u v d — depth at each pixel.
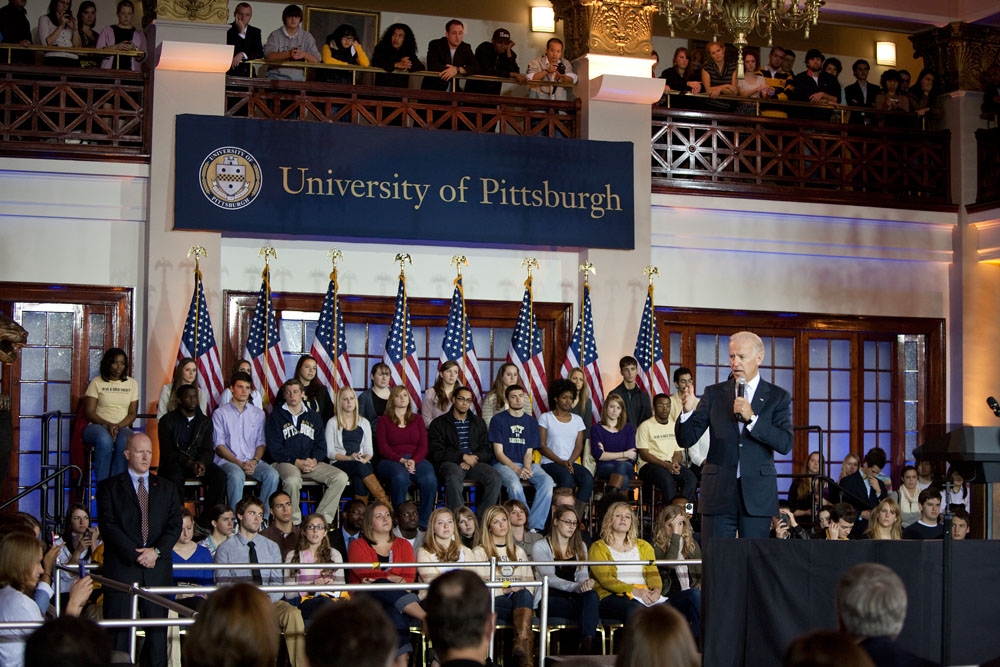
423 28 15.99
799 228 14.73
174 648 8.71
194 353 11.96
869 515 11.81
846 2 14.99
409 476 11.39
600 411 13.02
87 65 13.48
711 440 7.83
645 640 4.46
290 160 12.77
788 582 6.44
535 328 12.92
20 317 12.54
